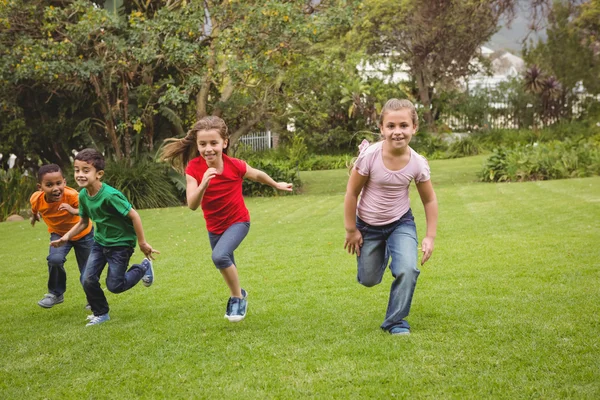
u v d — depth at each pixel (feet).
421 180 13.56
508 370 11.26
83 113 58.85
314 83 60.80
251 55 52.19
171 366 12.42
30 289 21.22
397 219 13.84
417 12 98.58
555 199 36.65
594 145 60.90
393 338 13.29
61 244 16.26
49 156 61.00
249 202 48.78
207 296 18.57
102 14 48.85
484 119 107.04
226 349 13.30
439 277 19.13
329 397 10.49
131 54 51.13
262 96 59.41
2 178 49.29
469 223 30.14
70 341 14.46
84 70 49.47
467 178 60.59
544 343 12.53
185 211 44.80
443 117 109.50
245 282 20.24
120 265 15.72
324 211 39.81
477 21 94.38
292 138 90.43
